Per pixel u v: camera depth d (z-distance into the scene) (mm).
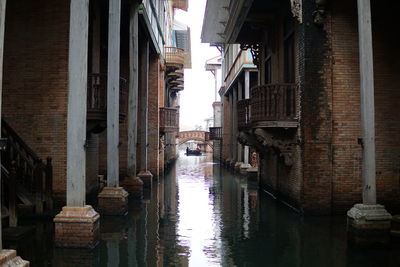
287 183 10070
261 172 14125
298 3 8344
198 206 10320
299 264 5371
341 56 8344
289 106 9188
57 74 8883
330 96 8297
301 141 8461
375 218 5984
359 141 6277
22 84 8938
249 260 5582
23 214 7621
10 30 9000
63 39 8891
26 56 8961
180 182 16625
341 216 8273
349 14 8359
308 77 8289
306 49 8305
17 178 7852
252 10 11219
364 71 6184
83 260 5371
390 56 8500
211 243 6500
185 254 5859
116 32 8555
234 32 12750
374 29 8523
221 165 28953
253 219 8508
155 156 16031
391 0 8539
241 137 11867
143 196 12195
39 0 8984
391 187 8391
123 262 5406
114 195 8688
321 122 8281
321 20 8242
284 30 10516
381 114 8438
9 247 5848
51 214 7645
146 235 7016
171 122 18094
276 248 6176
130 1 10742
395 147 8422
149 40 14086
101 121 8953
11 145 7816
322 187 8250
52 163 8766
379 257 5621
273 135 9484
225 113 28297
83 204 6004
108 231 7320
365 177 6172
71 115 5996
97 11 10188
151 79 16125
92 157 10461
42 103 8875
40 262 5230
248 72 18312
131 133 11164
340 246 6223
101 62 13281
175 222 8195
